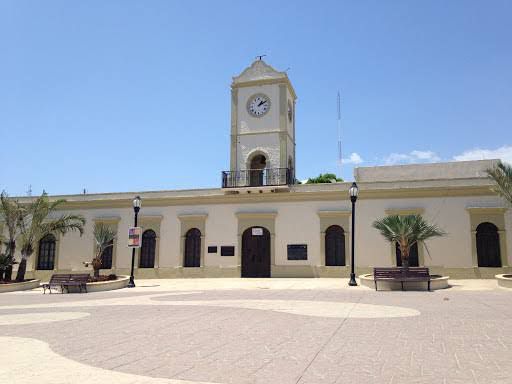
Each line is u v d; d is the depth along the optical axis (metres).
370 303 12.75
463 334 8.03
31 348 7.41
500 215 22.02
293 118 30.06
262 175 26.50
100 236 23.23
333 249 24.41
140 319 10.44
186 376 5.67
